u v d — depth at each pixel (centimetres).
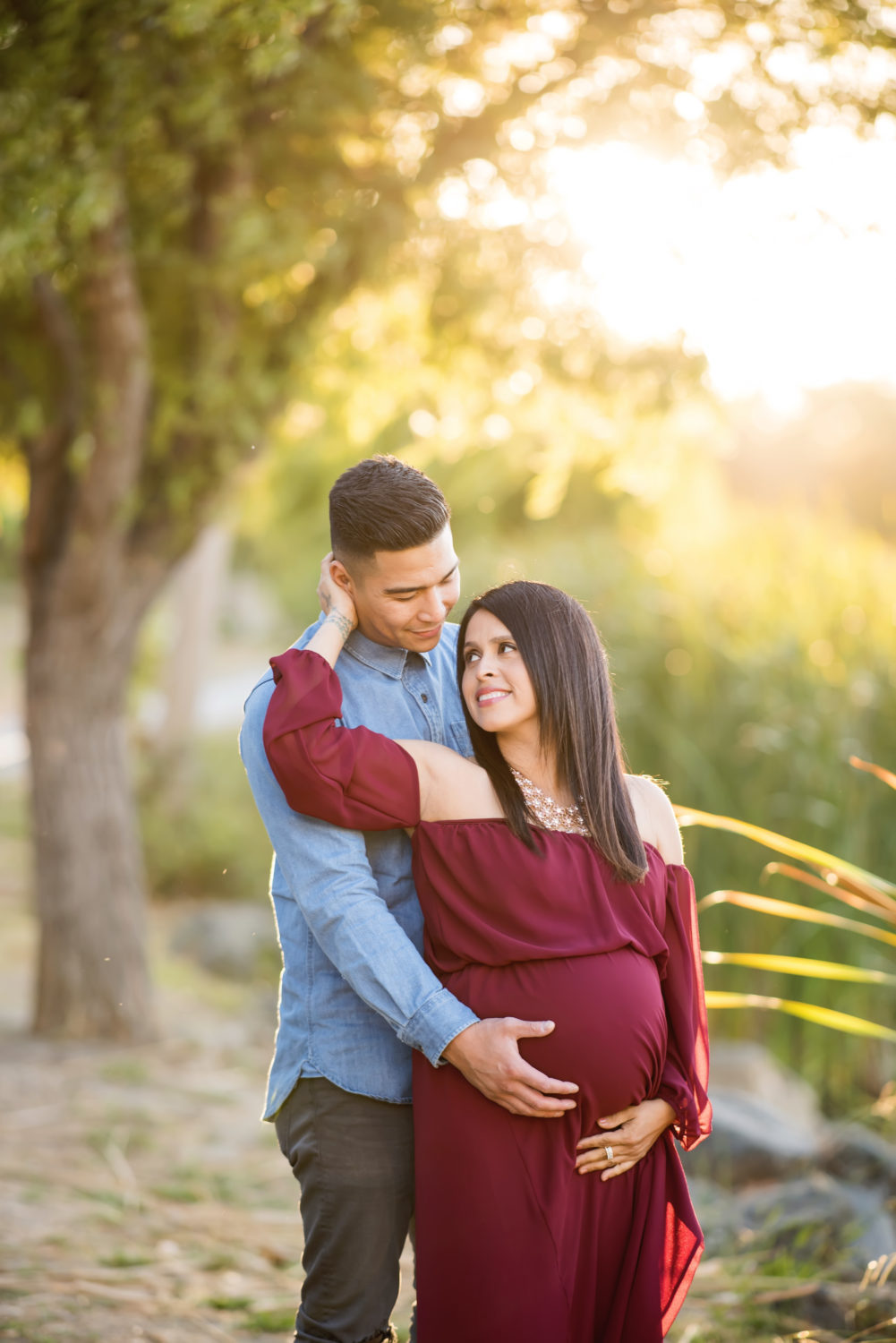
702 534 785
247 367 520
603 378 479
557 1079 188
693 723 644
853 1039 565
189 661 1111
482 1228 188
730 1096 445
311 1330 207
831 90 360
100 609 550
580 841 199
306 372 542
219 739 1342
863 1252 327
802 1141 415
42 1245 344
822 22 348
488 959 193
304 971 207
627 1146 193
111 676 566
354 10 320
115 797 574
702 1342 287
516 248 444
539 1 380
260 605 2859
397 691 212
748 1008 588
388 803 193
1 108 339
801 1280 312
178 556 562
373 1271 205
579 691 199
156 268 502
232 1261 346
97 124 372
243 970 784
